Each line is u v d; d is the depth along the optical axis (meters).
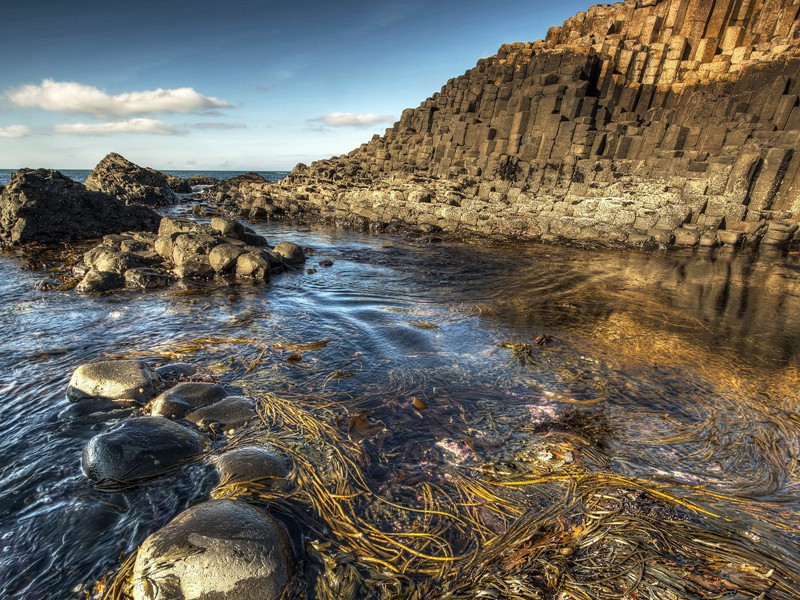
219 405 4.53
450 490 3.45
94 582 2.59
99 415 4.43
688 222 19.25
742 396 5.29
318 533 2.99
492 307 9.02
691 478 3.68
